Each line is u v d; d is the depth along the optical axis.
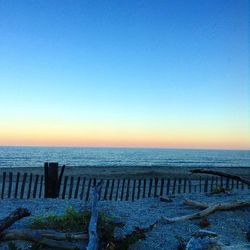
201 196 13.62
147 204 12.55
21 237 8.91
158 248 9.00
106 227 9.27
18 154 136.12
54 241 8.76
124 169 44.28
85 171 39.12
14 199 13.45
